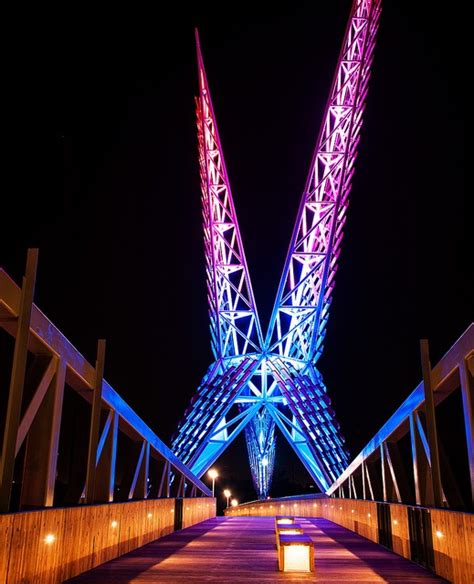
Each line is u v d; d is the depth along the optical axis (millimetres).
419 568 13945
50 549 10570
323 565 14555
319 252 53125
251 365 55500
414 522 15086
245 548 18531
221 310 56812
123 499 19078
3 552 8578
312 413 52438
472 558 10000
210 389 53062
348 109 51688
